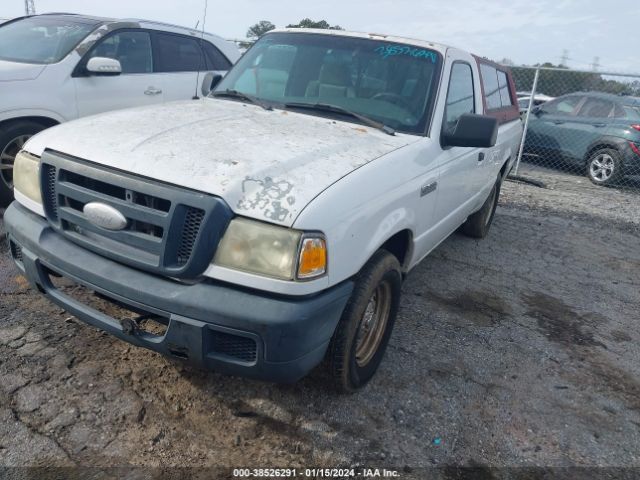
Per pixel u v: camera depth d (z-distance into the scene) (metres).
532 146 11.21
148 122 2.85
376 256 2.78
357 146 2.83
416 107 3.41
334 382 2.79
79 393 2.73
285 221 2.14
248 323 2.14
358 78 3.53
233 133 2.72
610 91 10.84
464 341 3.74
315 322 2.25
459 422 2.88
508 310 4.34
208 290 2.20
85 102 5.38
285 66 3.75
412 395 3.06
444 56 3.66
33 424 2.50
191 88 6.54
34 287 2.77
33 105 4.93
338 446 2.60
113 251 2.38
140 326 2.62
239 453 2.49
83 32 5.54
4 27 5.99
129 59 5.87
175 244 2.22
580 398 3.24
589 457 2.74
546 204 8.16
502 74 5.65
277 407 2.81
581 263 5.70
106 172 2.37
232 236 2.17
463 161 3.87
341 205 2.33
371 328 3.07
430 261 5.22
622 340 4.06
